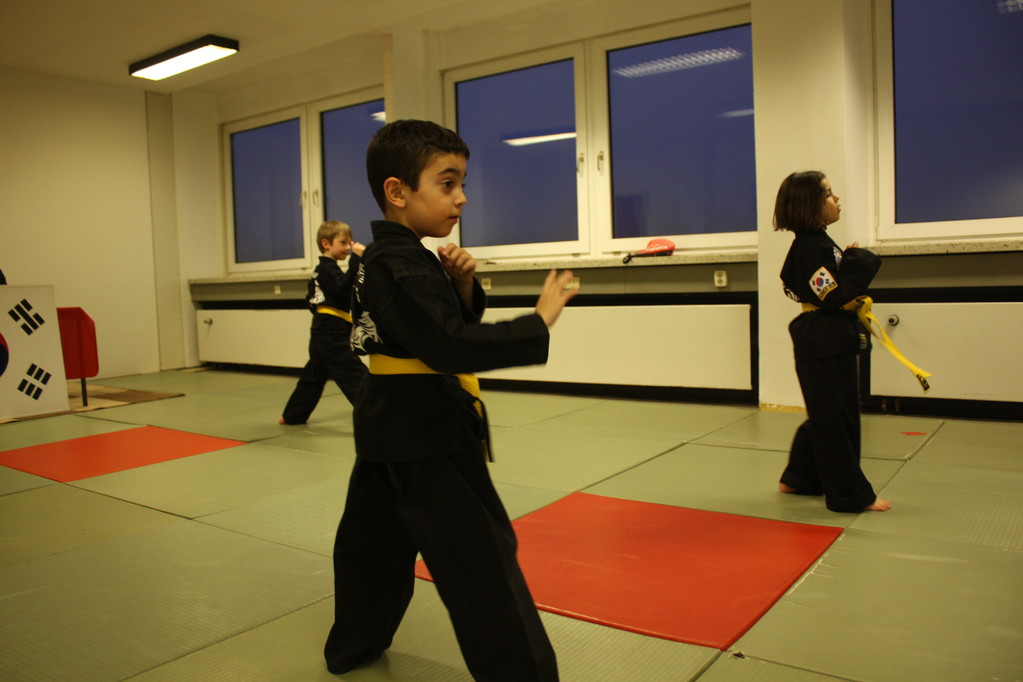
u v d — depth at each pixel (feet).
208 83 25.41
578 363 17.95
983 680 4.89
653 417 15.03
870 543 7.54
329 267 14.14
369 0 17.42
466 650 4.32
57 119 22.95
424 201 4.48
